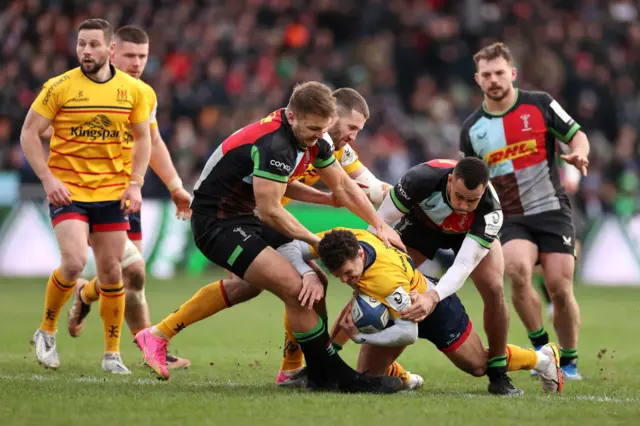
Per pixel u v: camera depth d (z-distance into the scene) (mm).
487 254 20953
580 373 25750
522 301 25281
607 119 73875
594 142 71062
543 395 21016
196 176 61625
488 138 26297
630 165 69000
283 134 19953
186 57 69562
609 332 35750
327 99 19359
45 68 66875
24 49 68812
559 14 81250
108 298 24203
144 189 58000
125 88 23953
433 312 20812
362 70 73812
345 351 29484
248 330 35094
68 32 70812
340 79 72875
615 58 80188
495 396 20516
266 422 16562
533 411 18016
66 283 23750
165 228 57781
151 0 74375
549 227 25484
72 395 19000
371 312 19750
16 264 56625
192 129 65625
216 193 20750
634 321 39781
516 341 32656
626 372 25891
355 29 78438
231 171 20500
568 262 25250
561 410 18219
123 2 73562
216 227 20688
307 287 20094
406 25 77750
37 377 22609
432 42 77312
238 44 71438
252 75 70562
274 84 70000
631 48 81688
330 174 21156
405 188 21391
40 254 56781
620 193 65438
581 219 60406
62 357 27141
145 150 24344
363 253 19906
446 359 28078
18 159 59031
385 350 20875
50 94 23266
